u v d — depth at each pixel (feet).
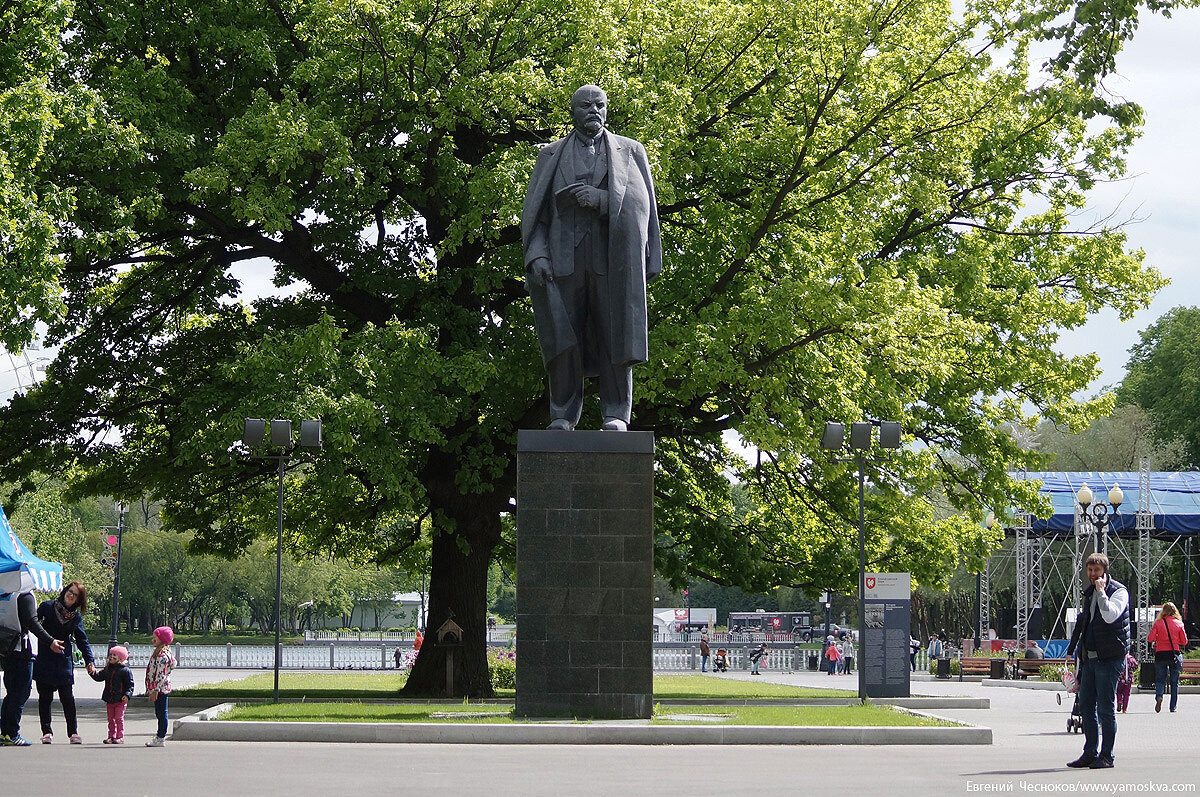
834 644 165.99
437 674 87.40
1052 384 96.94
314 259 87.76
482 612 89.51
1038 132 93.71
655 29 80.74
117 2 80.48
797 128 78.59
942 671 144.56
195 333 93.40
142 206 75.82
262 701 71.51
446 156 80.38
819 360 77.56
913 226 91.66
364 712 55.83
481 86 76.38
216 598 332.60
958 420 93.86
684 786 32.30
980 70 82.48
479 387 77.05
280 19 84.79
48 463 92.38
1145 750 48.80
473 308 87.51
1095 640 39.27
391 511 101.91
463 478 82.48
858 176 79.92
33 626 48.93
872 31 78.79
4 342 65.51
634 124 75.46
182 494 100.48
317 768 36.99
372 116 80.02
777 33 78.33
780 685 118.73
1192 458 234.58
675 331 75.56
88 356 92.27
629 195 53.57
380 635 371.97
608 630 50.85
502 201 74.59
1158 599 224.74
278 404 73.36
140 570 304.50
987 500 95.61
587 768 37.17
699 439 99.96
